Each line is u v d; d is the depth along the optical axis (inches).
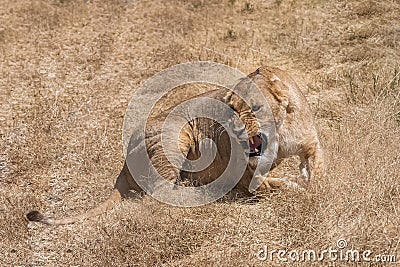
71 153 469.4
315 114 469.4
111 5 717.9
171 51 604.1
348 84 510.9
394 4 625.6
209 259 332.8
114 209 385.1
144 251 343.3
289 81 400.8
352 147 393.4
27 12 714.8
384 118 425.1
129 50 624.1
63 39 658.2
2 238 381.7
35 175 448.1
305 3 657.0
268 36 609.9
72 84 575.8
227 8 674.8
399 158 379.9
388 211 346.0
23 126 514.9
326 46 577.3
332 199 349.1
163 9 692.7
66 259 358.6
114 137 483.8
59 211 406.9
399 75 485.7
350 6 635.5
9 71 605.3
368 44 568.1
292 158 417.1
